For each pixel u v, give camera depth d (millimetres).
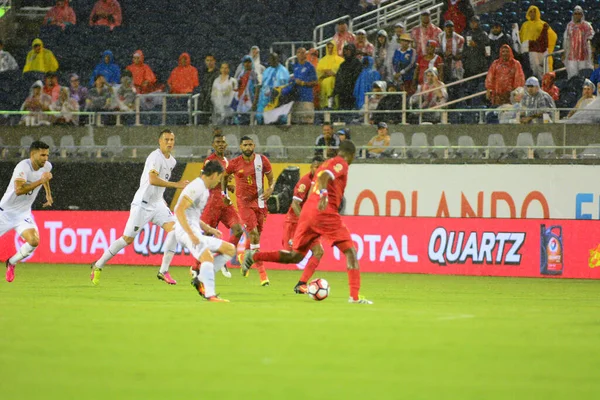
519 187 56625
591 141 59531
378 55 67375
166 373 17172
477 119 65250
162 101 69500
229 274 46375
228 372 17359
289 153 62594
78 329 23312
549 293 40281
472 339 22297
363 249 55062
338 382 16516
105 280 44000
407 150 61000
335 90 64500
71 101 68312
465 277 51500
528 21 67750
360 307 30688
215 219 42938
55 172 60812
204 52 78375
